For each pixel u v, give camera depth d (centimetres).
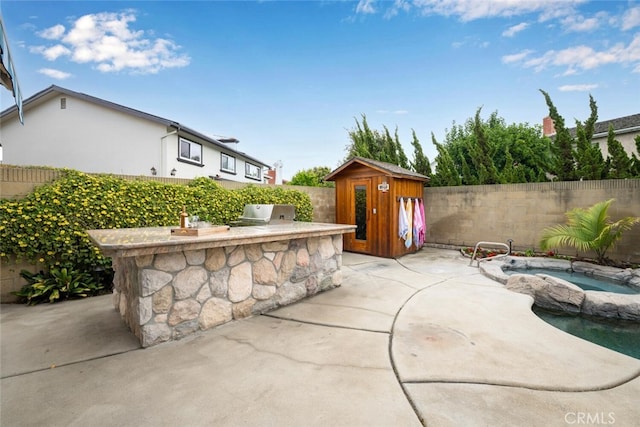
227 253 317
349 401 186
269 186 744
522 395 191
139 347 261
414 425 165
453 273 545
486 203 780
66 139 1098
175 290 277
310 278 410
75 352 252
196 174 1194
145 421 169
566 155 712
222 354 248
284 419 170
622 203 596
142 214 480
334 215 927
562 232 600
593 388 198
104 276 447
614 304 361
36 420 170
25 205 388
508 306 358
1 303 384
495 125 1345
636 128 989
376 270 574
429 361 233
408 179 770
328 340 273
